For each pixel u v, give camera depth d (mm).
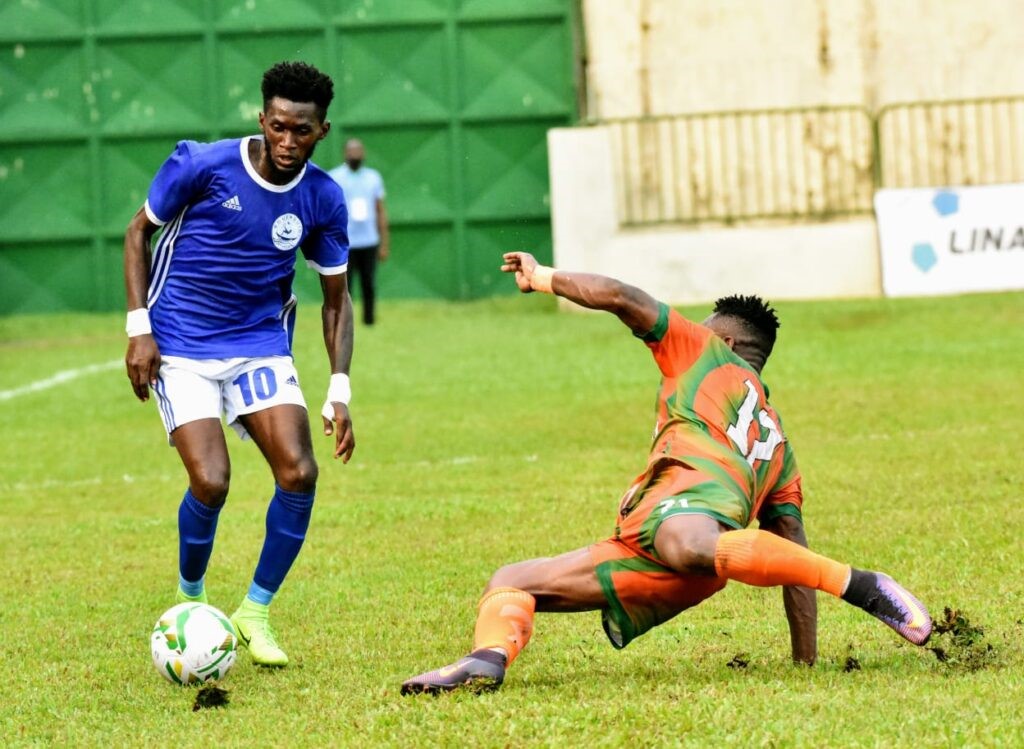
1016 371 41031
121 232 65750
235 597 20672
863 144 61500
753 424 14711
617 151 61594
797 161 61656
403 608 19453
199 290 17031
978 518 23422
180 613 15883
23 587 21750
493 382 43562
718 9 62156
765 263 60250
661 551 13828
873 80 62250
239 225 16828
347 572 21906
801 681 14250
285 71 16172
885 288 59000
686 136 61531
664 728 12578
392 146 66125
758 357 15594
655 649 16516
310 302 65312
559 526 24875
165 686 15836
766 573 13508
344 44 65625
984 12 61938
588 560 14312
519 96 66000
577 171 60781
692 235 60625
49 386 45656
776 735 12258
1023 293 56344
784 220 61344
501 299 65625
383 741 12766
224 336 17188
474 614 18953
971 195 58719
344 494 29062
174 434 16938
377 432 36500
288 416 17031
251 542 24625
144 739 13594
